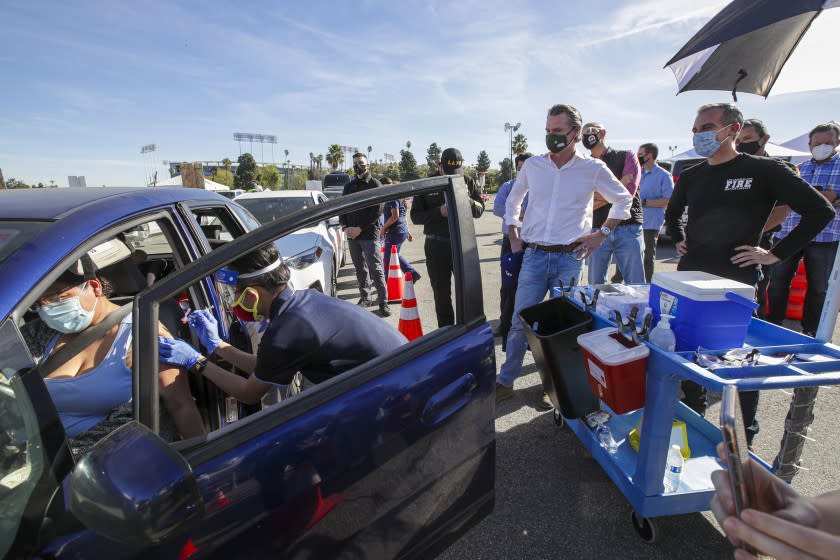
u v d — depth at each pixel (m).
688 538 1.91
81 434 1.47
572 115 2.67
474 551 1.90
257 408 1.88
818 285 3.67
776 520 0.61
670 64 2.31
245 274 1.47
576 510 2.10
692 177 2.58
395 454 1.26
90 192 1.60
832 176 3.78
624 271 4.18
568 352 2.04
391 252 5.75
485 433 1.54
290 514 1.07
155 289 0.97
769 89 2.29
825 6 1.56
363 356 1.52
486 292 6.01
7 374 0.91
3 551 0.79
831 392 3.02
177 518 0.80
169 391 1.52
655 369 1.66
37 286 1.04
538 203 2.90
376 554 1.25
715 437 2.21
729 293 1.59
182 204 1.92
